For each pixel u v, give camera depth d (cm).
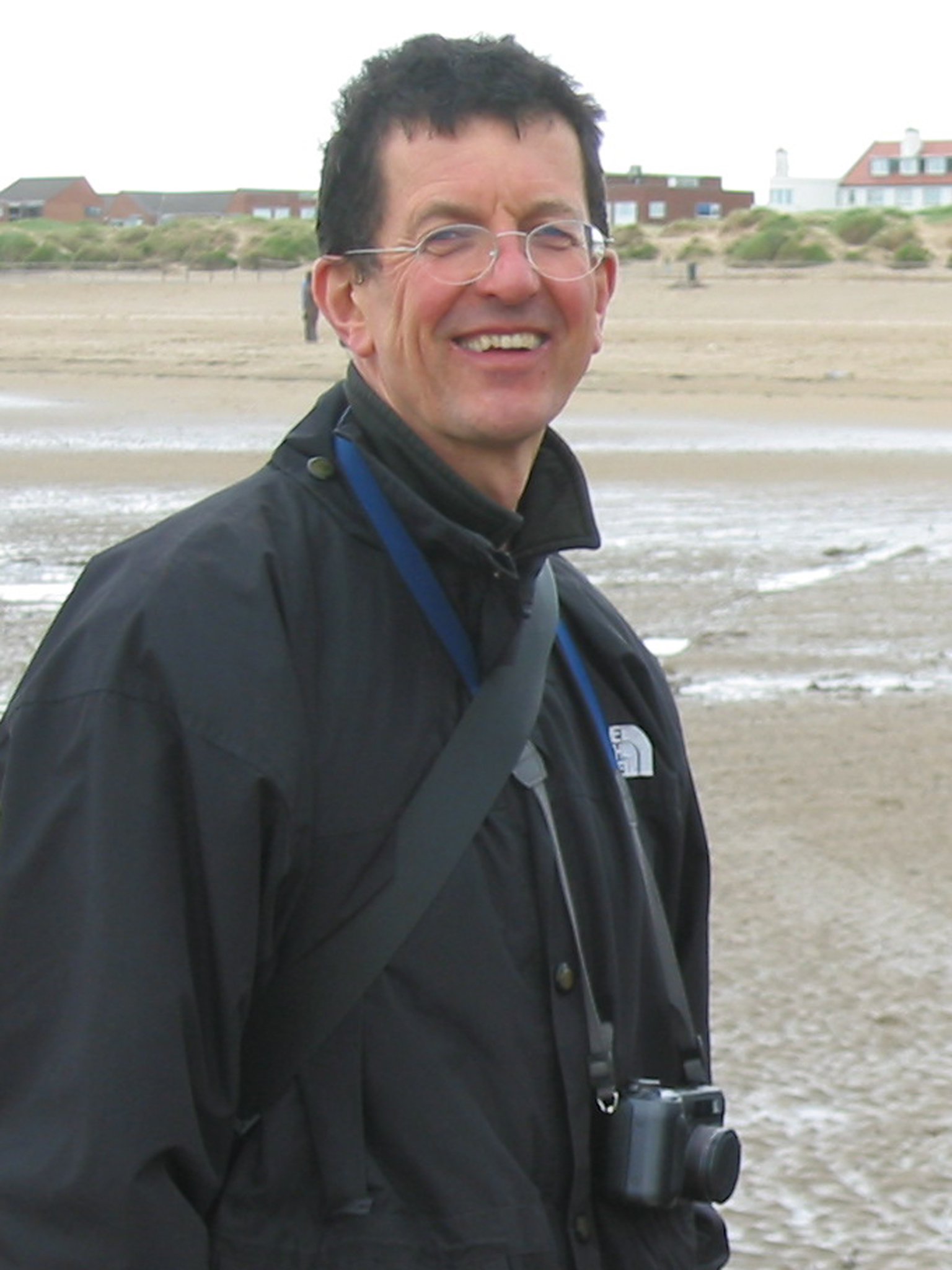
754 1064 507
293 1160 194
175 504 1464
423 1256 192
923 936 593
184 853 190
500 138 209
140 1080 182
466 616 209
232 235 6550
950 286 4431
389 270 211
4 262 6294
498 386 209
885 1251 417
